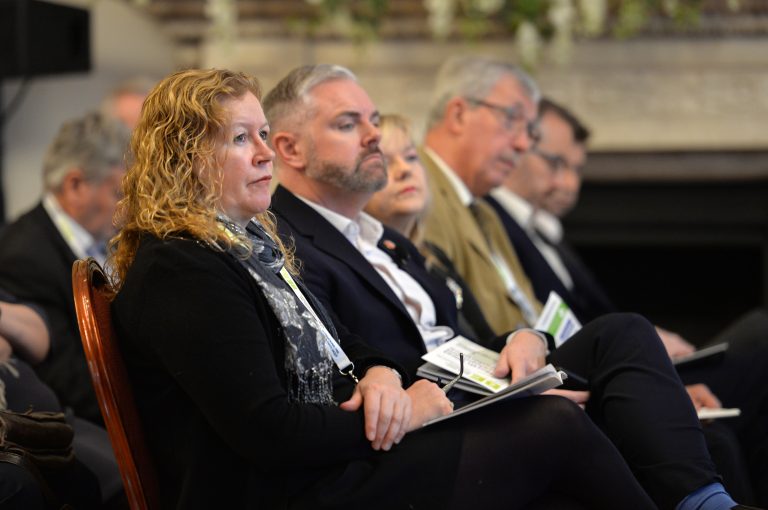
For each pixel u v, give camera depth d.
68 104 15.22
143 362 5.66
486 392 6.44
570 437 5.84
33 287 8.78
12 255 8.89
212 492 5.53
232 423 5.32
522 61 15.52
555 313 8.45
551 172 13.23
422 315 7.73
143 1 15.29
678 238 17.94
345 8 15.34
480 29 15.52
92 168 9.70
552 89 16.62
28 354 7.78
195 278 5.41
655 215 17.88
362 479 5.66
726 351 8.84
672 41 16.45
